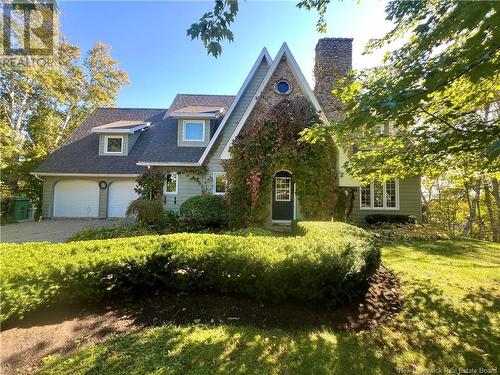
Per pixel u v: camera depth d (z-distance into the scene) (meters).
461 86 3.80
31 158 17.23
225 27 2.89
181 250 3.85
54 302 3.28
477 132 3.45
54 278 3.23
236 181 9.26
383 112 2.89
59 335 2.89
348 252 3.68
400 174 5.04
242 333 2.94
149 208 9.45
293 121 9.30
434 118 3.76
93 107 22.83
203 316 3.35
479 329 3.12
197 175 12.77
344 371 2.40
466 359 2.60
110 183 14.71
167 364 2.41
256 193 9.00
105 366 2.38
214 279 3.71
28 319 3.17
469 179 5.67
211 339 2.81
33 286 3.11
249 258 3.53
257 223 9.06
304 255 3.48
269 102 10.40
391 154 4.61
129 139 15.30
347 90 4.09
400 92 2.83
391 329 3.11
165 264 3.86
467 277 4.93
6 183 15.66
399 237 9.23
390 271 5.24
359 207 12.62
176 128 14.88
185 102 16.62
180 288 3.81
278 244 4.01
